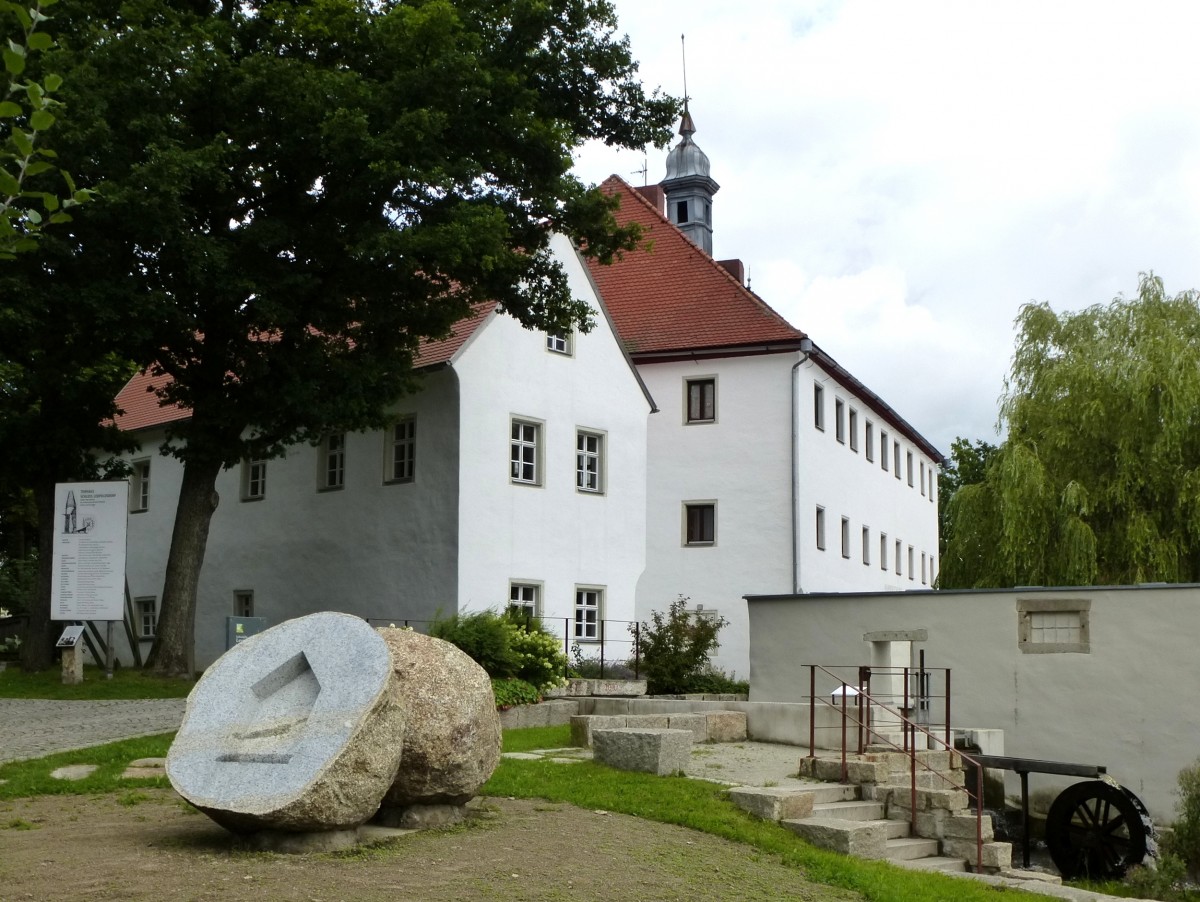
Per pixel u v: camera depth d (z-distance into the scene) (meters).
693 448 37.97
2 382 25.83
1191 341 28.66
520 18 24.33
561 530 31.02
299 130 22.27
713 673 30.06
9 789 12.77
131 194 20.28
